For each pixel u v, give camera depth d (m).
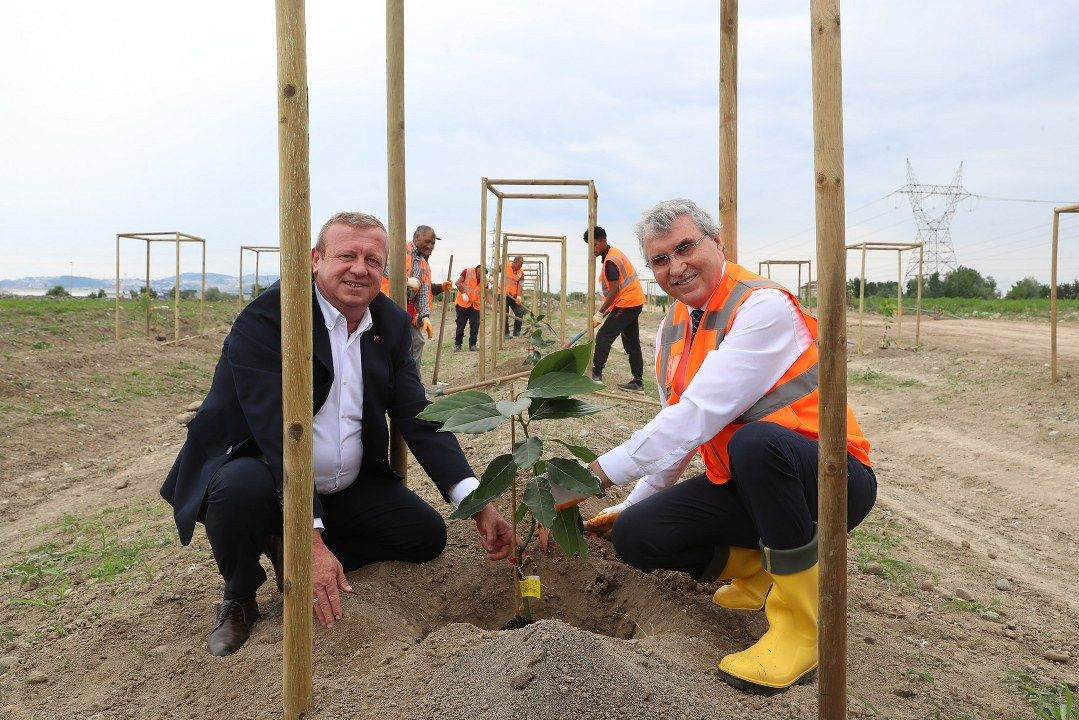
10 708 2.46
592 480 2.46
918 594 3.35
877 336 16.30
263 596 3.08
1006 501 5.44
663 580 3.13
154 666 2.64
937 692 2.38
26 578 3.65
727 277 2.57
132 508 4.95
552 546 3.36
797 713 2.05
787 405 2.44
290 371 1.89
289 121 1.80
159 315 18.02
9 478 6.15
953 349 12.82
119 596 3.34
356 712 2.03
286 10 1.77
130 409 8.88
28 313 15.30
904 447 7.22
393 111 3.37
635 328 8.94
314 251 2.70
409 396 3.04
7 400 8.14
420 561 3.27
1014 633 2.99
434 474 3.02
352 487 3.14
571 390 2.49
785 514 2.27
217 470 2.66
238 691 2.35
